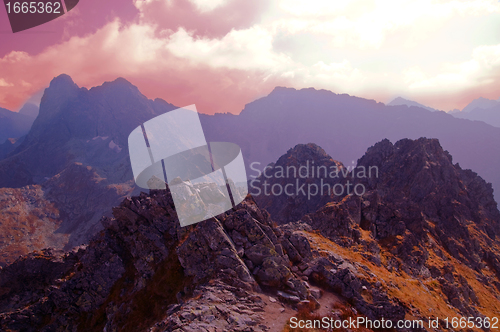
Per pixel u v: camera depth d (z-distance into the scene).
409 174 108.00
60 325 34.88
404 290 42.28
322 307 30.09
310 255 38.75
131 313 31.39
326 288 33.84
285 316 27.00
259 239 34.81
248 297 28.47
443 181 110.56
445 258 74.19
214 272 31.34
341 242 60.75
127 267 37.50
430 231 86.81
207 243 33.69
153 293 32.50
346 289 33.38
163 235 37.88
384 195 102.12
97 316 34.28
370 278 37.12
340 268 35.88
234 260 31.86
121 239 40.06
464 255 84.19
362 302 32.28
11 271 45.44
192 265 32.94
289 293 30.59
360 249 59.94
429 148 120.75
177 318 24.41
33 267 45.81
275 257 33.25
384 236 70.12
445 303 49.41
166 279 33.22
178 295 30.47
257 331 24.16
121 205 41.72
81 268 39.34
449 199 101.56
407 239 67.44
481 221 108.38
